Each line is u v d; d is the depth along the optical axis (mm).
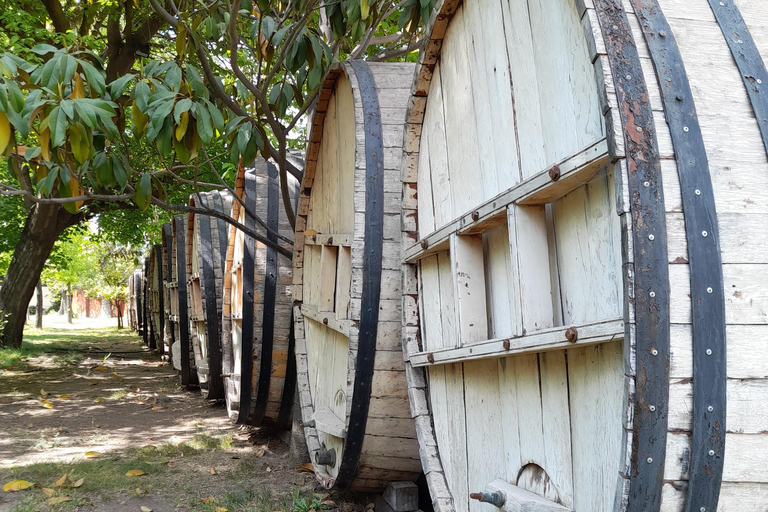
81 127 3080
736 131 1550
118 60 9617
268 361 5105
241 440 5570
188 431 5996
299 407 4793
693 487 1409
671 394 1401
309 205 4594
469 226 2334
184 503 3928
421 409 2984
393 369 3131
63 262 14844
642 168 1439
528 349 1860
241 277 5719
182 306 8422
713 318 1419
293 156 5723
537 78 1942
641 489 1405
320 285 4039
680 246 1440
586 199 1737
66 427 6164
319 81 4035
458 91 2553
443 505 2752
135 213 13852
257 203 5309
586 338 1575
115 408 7219
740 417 1430
